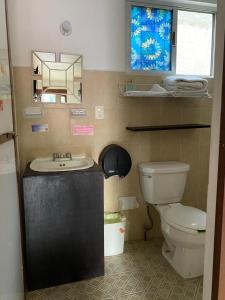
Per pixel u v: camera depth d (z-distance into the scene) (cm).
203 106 259
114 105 236
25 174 181
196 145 264
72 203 187
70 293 187
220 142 99
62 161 217
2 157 116
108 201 247
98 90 230
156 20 242
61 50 216
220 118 99
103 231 198
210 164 107
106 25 224
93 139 235
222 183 99
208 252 112
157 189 232
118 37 229
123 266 218
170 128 237
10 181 135
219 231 102
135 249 244
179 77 233
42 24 209
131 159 246
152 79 243
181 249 205
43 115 219
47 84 216
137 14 237
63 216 186
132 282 198
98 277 203
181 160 262
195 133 262
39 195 179
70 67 220
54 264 191
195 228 188
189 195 271
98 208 193
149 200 237
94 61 226
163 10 243
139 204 255
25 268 189
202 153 267
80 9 216
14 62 207
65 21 213
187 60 258
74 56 219
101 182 191
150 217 259
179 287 192
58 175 181
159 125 250
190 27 254
